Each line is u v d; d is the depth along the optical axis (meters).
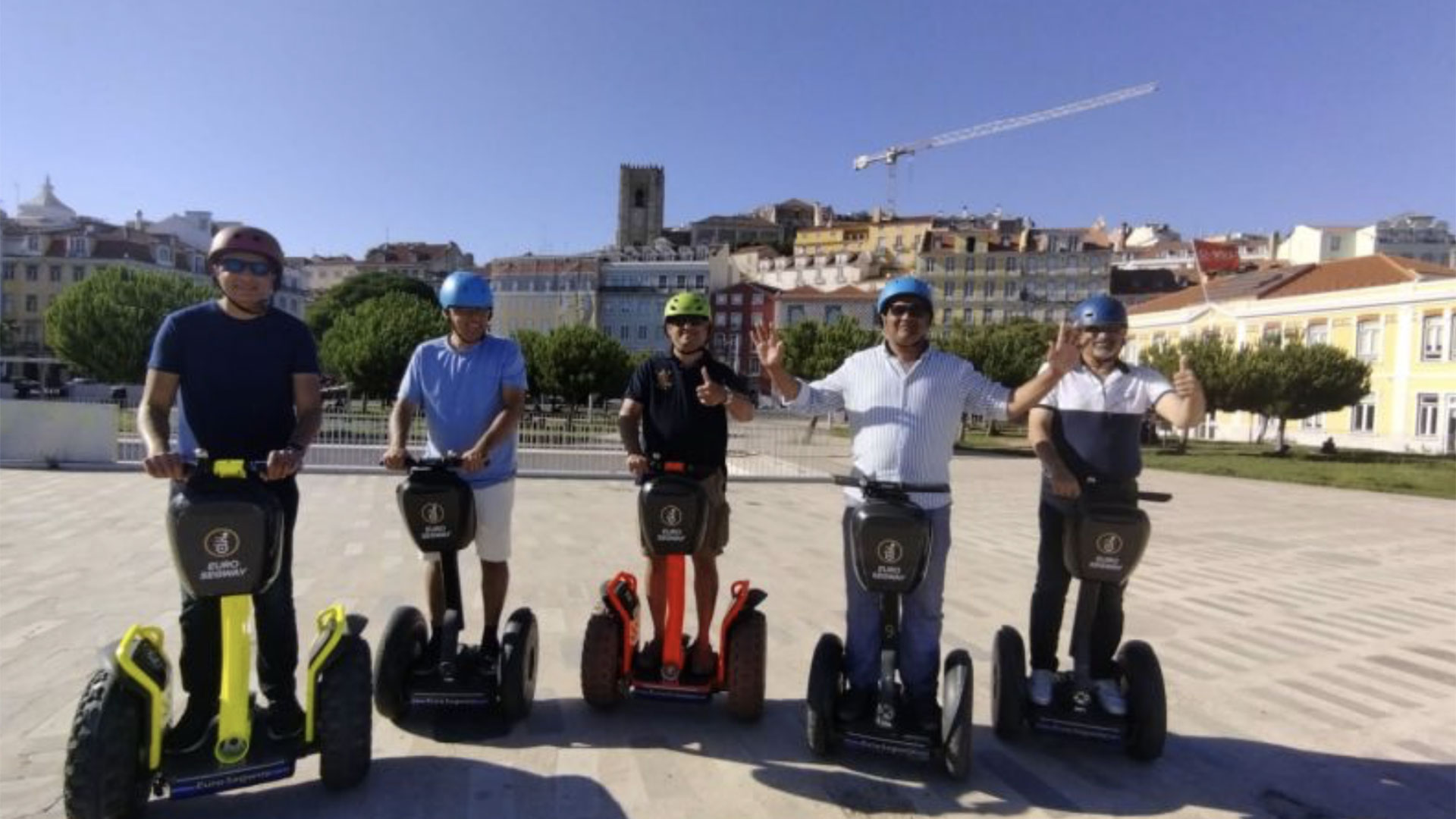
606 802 3.15
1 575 6.33
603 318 81.38
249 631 2.94
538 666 4.64
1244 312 41.44
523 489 12.82
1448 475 21.66
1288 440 40.31
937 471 3.53
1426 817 3.27
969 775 3.49
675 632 3.82
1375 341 36.16
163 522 8.63
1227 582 7.60
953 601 6.57
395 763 3.42
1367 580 7.83
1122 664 3.73
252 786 3.18
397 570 6.86
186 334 3.04
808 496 13.54
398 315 31.42
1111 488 3.55
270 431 3.17
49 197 76.88
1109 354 3.78
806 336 36.56
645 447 3.98
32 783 3.10
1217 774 3.59
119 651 2.75
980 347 32.00
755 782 3.36
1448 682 4.88
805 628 5.63
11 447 13.02
